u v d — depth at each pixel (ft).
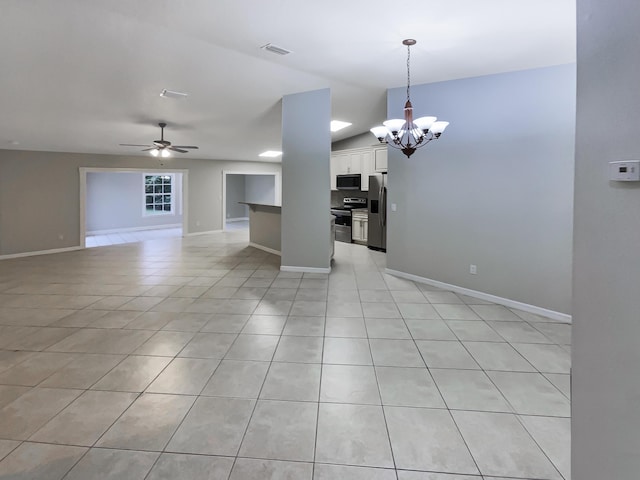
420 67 13.50
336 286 16.20
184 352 9.79
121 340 10.55
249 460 5.94
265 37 11.25
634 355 3.38
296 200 18.38
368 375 8.61
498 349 9.98
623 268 3.47
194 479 5.55
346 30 10.71
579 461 4.05
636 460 3.38
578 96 3.94
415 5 9.36
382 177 24.82
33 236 24.94
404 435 6.54
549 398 7.67
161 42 11.46
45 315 12.61
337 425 6.82
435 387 8.09
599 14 3.68
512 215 13.41
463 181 14.75
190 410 7.27
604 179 3.65
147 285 16.57
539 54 11.84
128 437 6.47
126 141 24.56
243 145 28.48
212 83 15.10
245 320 12.15
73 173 26.78
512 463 5.87
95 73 13.46
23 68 12.68
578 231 3.98
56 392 7.89
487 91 13.91
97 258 23.20
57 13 9.68
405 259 17.37
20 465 5.79
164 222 41.22
